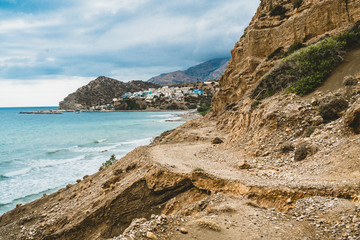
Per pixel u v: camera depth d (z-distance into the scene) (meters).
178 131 39.53
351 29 22.06
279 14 38.66
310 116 15.41
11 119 178.88
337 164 9.77
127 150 45.94
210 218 8.03
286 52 31.80
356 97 14.05
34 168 35.06
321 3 29.41
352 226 5.98
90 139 66.19
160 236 6.80
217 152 19.72
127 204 14.34
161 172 14.73
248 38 41.25
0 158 43.84
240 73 41.72
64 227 14.76
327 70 18.19
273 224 7.14
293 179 10.28
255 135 17.84
